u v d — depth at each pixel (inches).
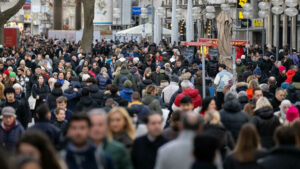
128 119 763.4
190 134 613.3
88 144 587.8
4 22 3656.5
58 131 868.0
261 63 2370.8
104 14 7765.8
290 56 2534.5
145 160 705.0
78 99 1402.6
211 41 2273.6
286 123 912.3
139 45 4517.7
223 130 835.4
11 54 3240.7
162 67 1983.3
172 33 4426.7
